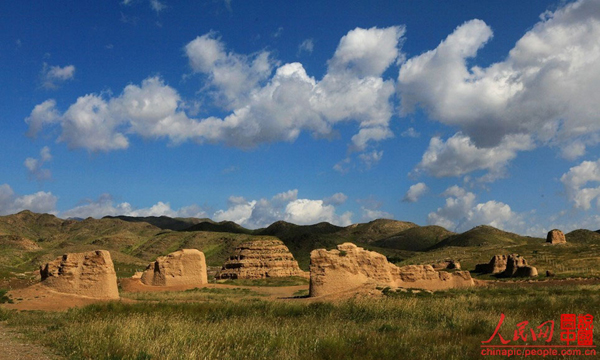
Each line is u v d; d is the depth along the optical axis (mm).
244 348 18656
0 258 126438
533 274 70812
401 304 29047
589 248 100750
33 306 35500
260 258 86250
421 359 16906
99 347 17562
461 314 25391
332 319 26391
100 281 39188
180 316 26297
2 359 16016
